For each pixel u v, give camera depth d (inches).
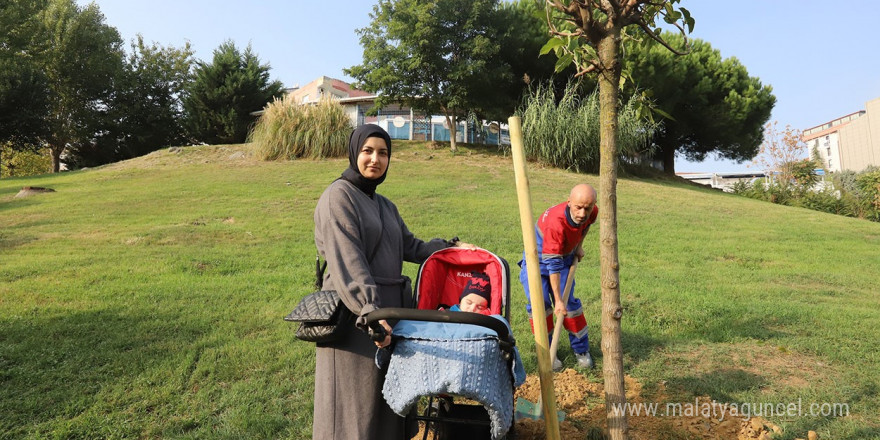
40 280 289.0
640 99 128.8
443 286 133.9
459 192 617.0
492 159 871.1
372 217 106.6
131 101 1481.3
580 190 161.5
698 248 408.8
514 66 954.7
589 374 178.2
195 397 156.9
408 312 88.4
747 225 520.4
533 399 160.6
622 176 861.8
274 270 323.9
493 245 388.5
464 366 90.9
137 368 174.2
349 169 110.0
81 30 1433.3
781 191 926.4
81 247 378.3
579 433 138.5
